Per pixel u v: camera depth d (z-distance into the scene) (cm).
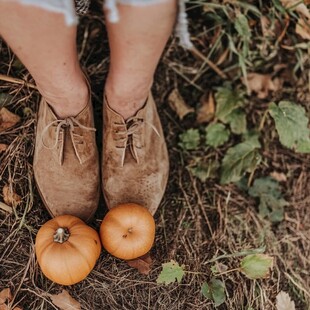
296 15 106
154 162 91
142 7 63
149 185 91
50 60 69
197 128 107
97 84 103
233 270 96
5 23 64
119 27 66
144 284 93
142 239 87
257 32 108
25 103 99
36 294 90
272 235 102
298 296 99
